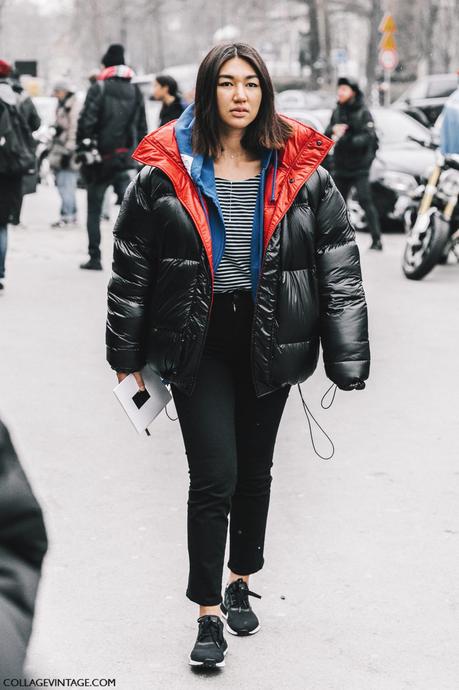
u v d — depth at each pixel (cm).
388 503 618
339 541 564
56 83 1994
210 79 426
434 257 1373
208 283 433
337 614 488
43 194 2731
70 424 770
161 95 1628
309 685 430
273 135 429
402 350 1005
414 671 441
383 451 712
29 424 768
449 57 6028
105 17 7894
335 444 727
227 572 532
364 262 1572
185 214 431
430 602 499
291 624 479
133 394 457
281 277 438
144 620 481
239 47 427
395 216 1878
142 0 8106
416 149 1977
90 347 1011
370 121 1625
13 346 1011
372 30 5331
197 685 431
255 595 477
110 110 1409
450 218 1384
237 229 435
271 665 446
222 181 434
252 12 6625
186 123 438
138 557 543
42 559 176
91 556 543
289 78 5703
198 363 437
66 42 10494
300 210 440
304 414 800
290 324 441
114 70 1404
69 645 457
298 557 544
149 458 697
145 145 434
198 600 445
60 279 1405
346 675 438
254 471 463
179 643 463
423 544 561
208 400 438
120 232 445
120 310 446
